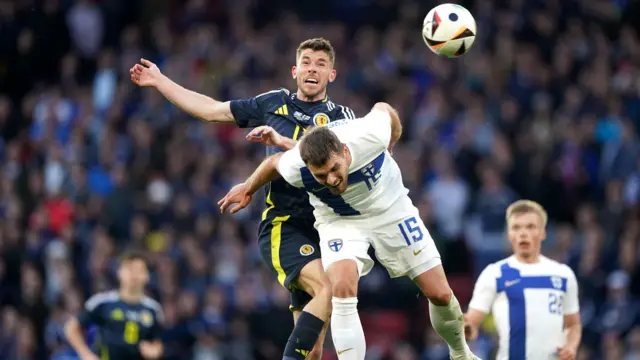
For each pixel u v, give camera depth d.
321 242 24.12
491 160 53.94
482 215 50.66
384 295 47.50
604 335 44.56
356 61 62.66
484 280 30.42
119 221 51.28
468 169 53.78
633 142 55.25
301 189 25.28
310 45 26.14
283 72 61.72
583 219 51.31
